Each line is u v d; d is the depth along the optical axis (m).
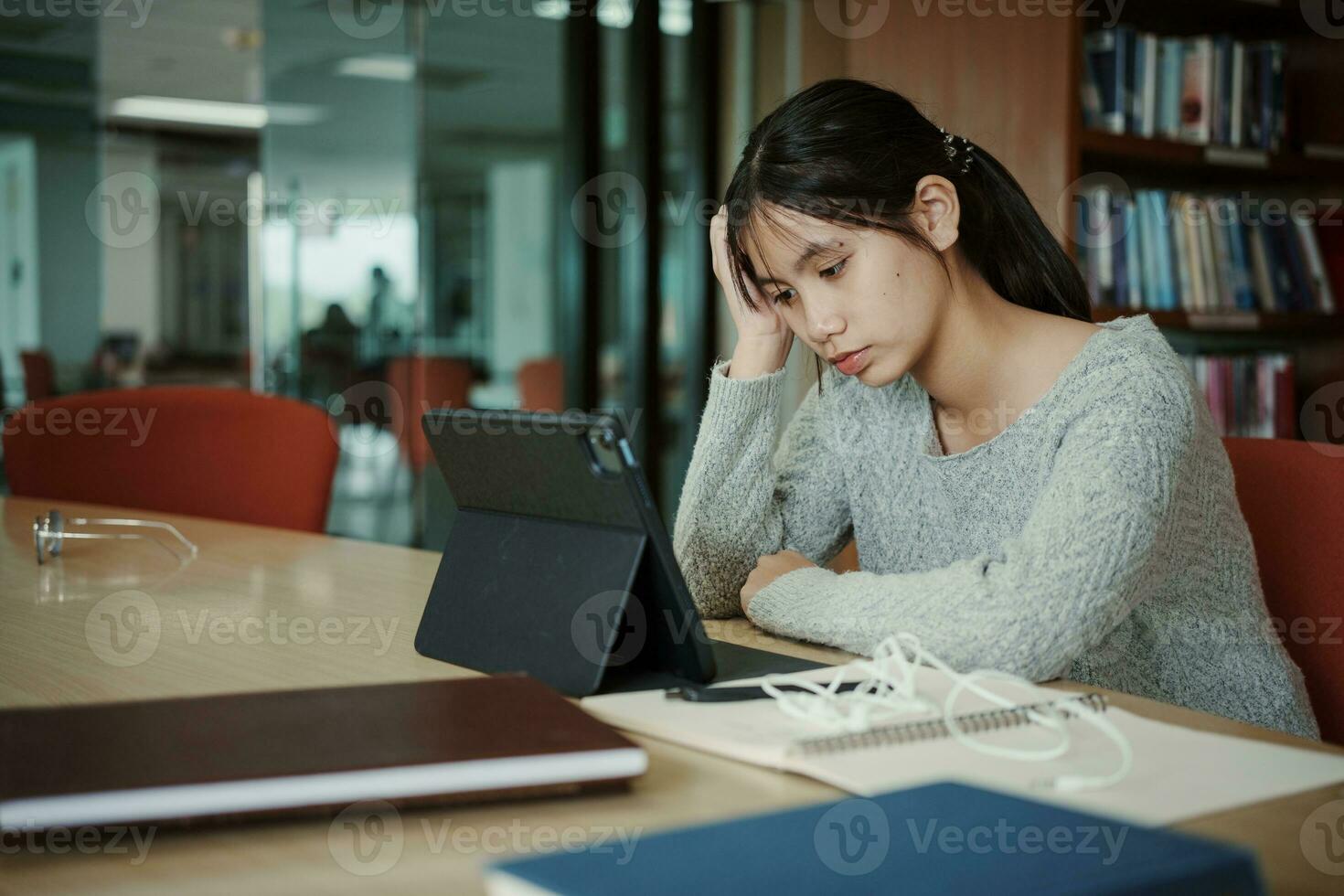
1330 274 3.15
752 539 1.25
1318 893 0.46
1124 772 0.58
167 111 4.75
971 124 2.76
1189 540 1.06
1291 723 1.10
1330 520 1.17
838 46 3.45
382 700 0.64
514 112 3.83
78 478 1.99
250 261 4.68
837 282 1.02
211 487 1.98
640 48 3.67
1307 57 3.10
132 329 4.87
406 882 0.48
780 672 0.82
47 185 4.86
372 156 4.21
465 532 0.90
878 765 0.60
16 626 1.00
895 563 1.30
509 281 3.89
